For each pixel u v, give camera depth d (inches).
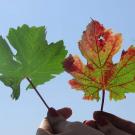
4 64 23.0
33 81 23.6
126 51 22.2
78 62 22.2
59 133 20.3
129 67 22.3
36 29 23.2
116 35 21.8
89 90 22.6
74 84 22.5
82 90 22.6
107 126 21.1
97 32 21.6
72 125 20.5
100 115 21.4
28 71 23.1
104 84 22.5
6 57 22.9
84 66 22.2
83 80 22.4
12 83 23.3
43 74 23.3
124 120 21.7
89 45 21.9
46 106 21.4
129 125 21.6
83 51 22.0
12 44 23.0
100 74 22.4
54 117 21.1
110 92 22.8
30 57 23.1
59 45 23.3
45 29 23.3
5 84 23.2
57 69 23.5
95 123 21.4
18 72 23.1
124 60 22.3
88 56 22.1
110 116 21.6
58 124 21.0
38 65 23.2
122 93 22.6
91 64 22.2
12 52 23.0
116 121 21.6
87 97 22.7
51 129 20.8
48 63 23.2
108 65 22.3
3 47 22.9
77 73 22.3
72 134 20.2
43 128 20.7
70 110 21.9
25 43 23.0
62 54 23.4
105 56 22.1
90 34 21.7
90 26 21.6
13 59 23.0
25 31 23.1
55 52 23.3
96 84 22.5
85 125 20.5
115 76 22.4
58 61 23.4
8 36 23.0
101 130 21.1
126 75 22.4
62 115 21.8
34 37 23.1
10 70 23.1
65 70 22.2
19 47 23.0
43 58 23.1
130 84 22.5
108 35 21.7
